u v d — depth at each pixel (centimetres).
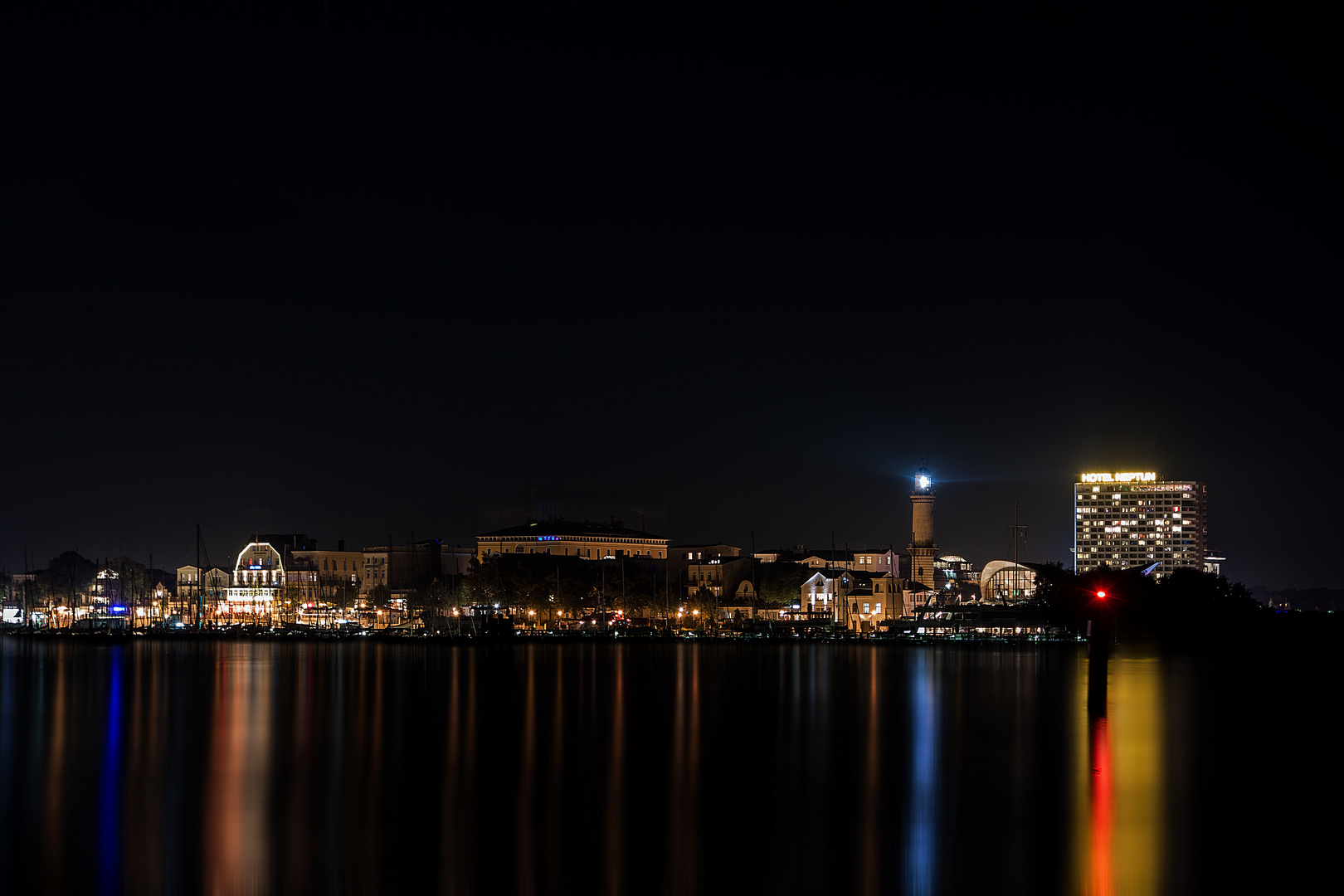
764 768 10431
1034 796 9212
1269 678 19825
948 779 9931
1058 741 12069
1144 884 6888
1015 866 7256
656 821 8400
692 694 17038
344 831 8094
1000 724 13350
